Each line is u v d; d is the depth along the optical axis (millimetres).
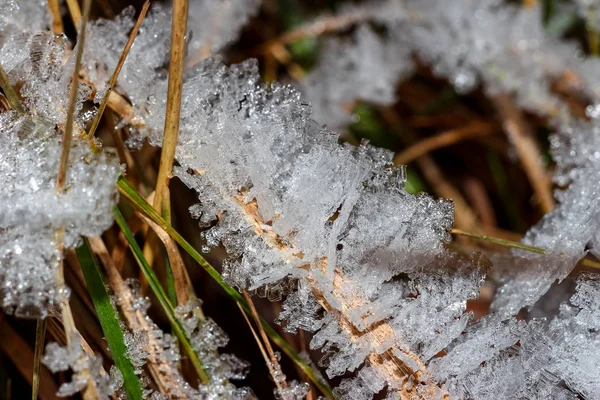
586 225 336
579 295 325
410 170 413
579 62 418
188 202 364
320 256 319
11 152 315
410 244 322
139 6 388
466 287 324
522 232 410
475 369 320
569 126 399
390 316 320
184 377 333
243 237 320
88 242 325
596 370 319
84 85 327
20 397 343
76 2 340
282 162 322
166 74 345
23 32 336
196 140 324
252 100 331
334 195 319
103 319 316
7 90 321
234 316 366
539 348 321
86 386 309
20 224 308
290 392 324
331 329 320
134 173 342
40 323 318
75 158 312
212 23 406
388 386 319
